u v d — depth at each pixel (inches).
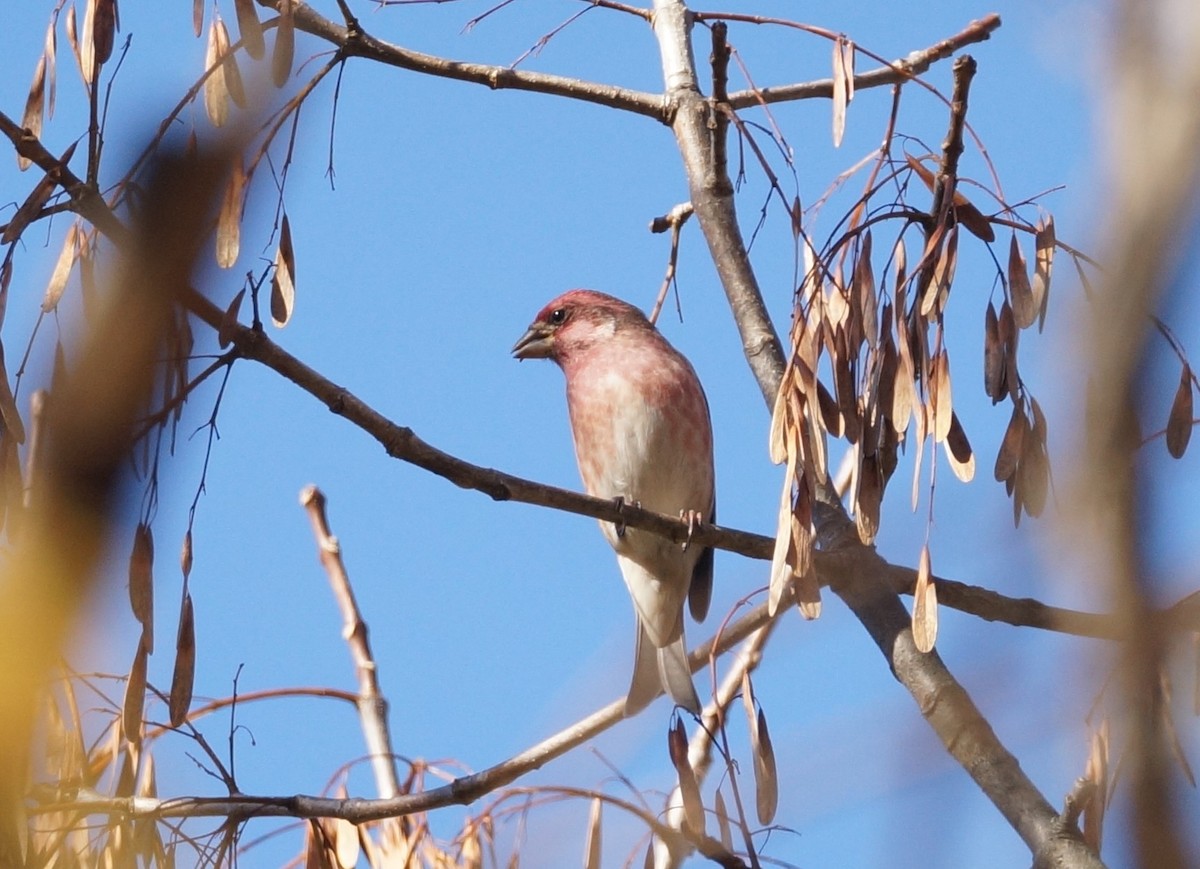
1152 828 104.4
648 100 429.4
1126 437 109.2
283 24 285.6
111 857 288.7
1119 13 103.7
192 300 212.8
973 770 267.9
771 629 310.5
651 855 273.6
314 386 291.3
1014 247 287.7
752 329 380.5
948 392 269.4
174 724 265.1
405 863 307.1
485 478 318.0
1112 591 110.6
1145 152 103.1
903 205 294.2
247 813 297.9
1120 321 107.4
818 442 271.4
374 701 379.2
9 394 260.5
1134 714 112.0
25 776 135.7
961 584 298.4
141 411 119.3
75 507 114.6
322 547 421.1
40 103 300.4
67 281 264.7
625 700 308.8
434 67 407.5
